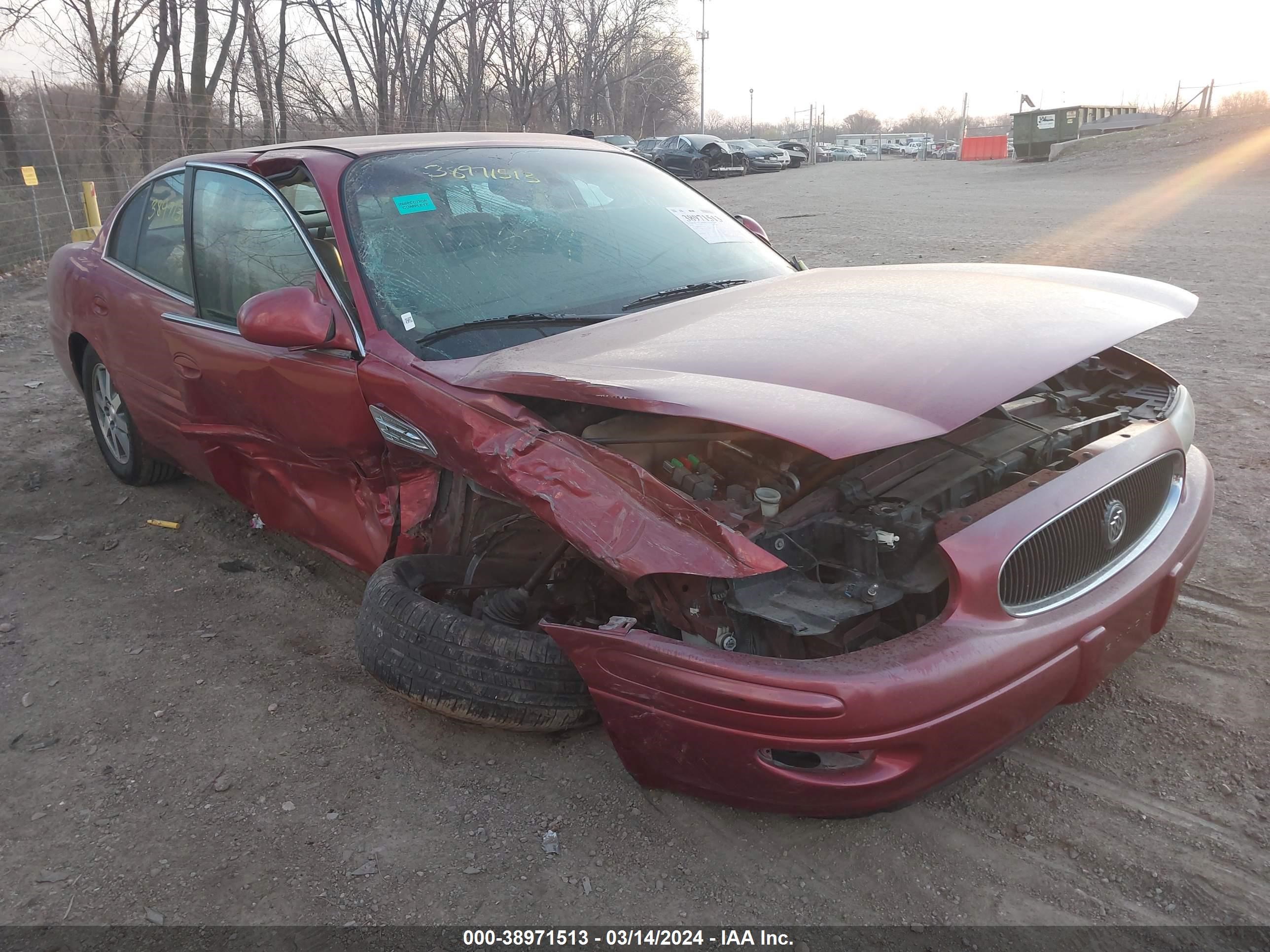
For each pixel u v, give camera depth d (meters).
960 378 2.30
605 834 2.57
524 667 2.65
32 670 3.49
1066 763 2.75
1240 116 27.91
